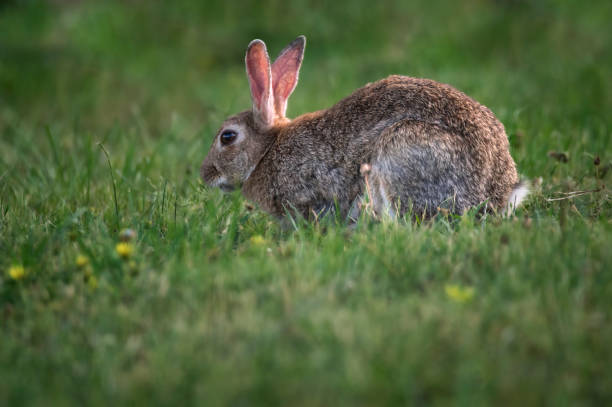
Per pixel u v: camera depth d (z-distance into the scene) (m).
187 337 6.20
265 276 7.30
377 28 24.86
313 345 5.93
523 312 6.25
